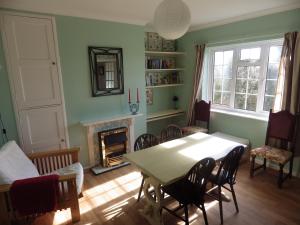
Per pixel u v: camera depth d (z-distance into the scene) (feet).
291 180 9.92
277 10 9.95
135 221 7.47
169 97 16.28
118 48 11.60
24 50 9.07
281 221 7.29
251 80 12.01
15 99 9.14
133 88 12.63
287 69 9.79
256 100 11.92
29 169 7.66
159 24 5.92
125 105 12.44
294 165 10.30
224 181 7.28
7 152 7.12
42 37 9.39
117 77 11.85
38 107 9.73
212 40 13.11
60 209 7.17
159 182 6.00
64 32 9.89
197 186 6.27
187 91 15.37
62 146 10.59
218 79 13.79
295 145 9.86
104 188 9.58
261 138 11.39
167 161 7.07
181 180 6.56
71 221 7.50
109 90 11.66
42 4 8.91
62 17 9.75
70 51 10.18
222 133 13.19
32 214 6.63
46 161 9.23
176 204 8.25
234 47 12.55
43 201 6.50
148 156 7.50
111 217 7.70
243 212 7.75
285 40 9.74
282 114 10.01
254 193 8.92
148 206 7.66
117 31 11.50
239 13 10.89
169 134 10.72
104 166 11.35
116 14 10.71
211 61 13.98
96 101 11.35
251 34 11.13
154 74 14.88
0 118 8.94
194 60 14.47
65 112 10.44
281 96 10.28
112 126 11.89
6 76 8.85
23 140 9.56
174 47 15.70
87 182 10.13
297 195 8.75
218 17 11.64
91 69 10.85
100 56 11.06
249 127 11.85
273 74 11.10
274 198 8.57
